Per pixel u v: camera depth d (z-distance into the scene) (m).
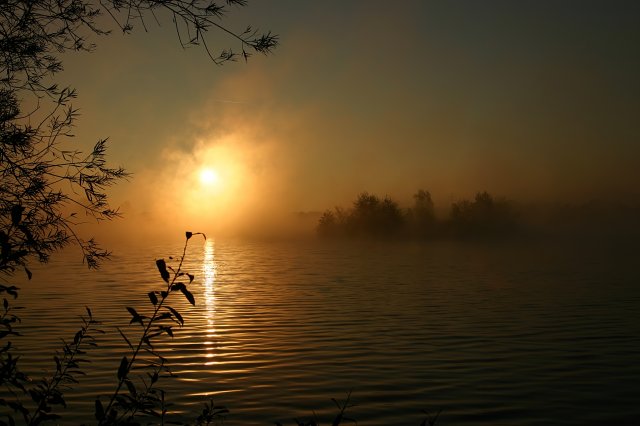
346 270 57.59
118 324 24.17
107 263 62.81
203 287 41.56
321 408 13.95
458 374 17.09
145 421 12.21
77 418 12.38
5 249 3.94
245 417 13.20
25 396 13.56
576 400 14.67
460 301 33.59
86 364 17.11
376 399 14.70
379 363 18.36
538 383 16.14
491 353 19.83
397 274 52.66
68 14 4.82
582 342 21.69
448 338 22.47
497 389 15.58
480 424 13.00
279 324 25.62
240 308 30.64
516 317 27.58
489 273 53.12
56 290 37.47
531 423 13.06
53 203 4.48
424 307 31.16
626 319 26.88
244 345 20.89
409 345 21.12
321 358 19.00
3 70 4.79
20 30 4.77
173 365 17.70
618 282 44.25
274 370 17.41
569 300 33.75
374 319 27.05
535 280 46.25
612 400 14.68
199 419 6.15
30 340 20.31
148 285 40.94
